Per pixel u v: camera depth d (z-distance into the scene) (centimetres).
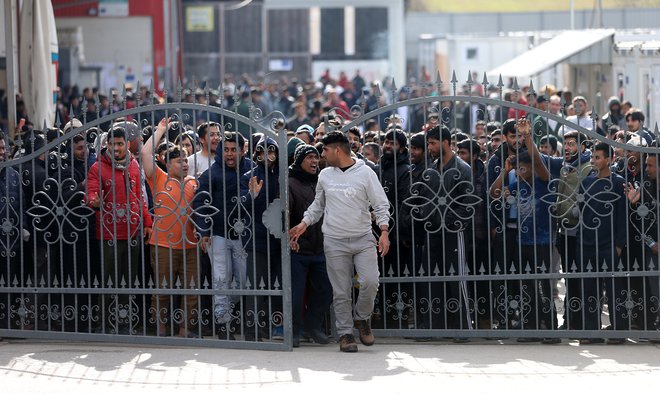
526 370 1293
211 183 1409
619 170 1468
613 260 1419
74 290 1437
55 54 2077
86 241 1465
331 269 1372
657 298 1439
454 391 1198
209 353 1385
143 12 4888
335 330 1467
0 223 1466
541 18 5853
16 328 1494
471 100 1415
